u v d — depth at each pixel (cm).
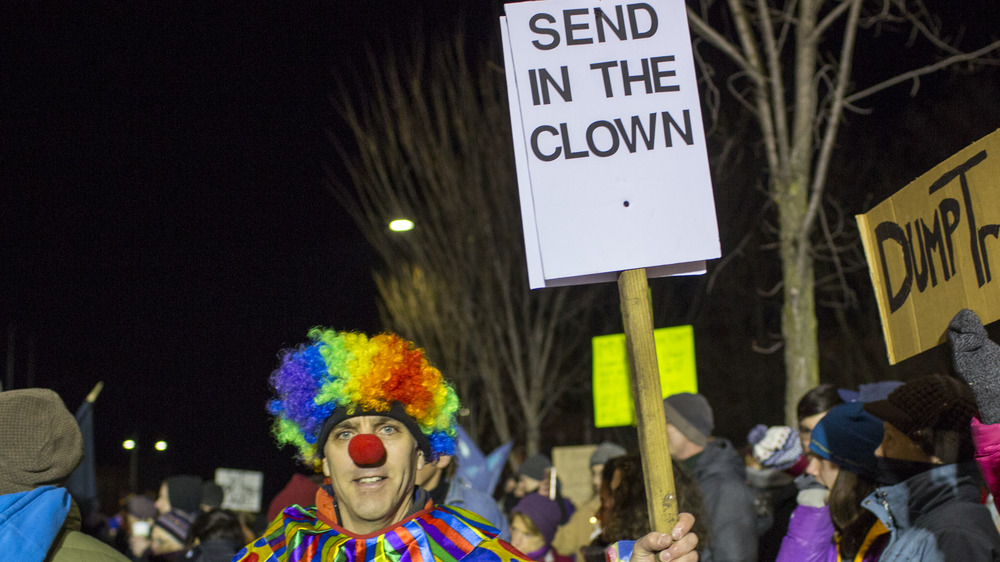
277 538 210
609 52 209
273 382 222
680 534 183
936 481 246
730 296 1797
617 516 317
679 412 380
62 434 229
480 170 1512
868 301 1510
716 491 349
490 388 1600
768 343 1781
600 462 564
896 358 248
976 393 197
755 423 1833
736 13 585
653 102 206
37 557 212
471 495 368
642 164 203
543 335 1700
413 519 206
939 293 226
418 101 1492
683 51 209
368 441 194
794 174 572
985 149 208
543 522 465
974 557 223
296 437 220
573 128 204
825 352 1617
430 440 217
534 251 202
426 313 1574
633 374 194
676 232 199
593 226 199
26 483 222
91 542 234
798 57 573
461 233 1537
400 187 1531
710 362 1850
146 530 686
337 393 206
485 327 1628
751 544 336
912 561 237
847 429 287
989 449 193
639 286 197
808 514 321
